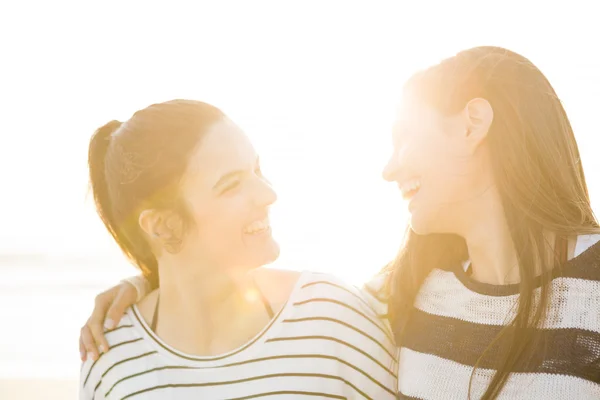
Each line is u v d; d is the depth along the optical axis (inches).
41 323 503.8
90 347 77.5
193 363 73.9
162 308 77.1
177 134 69.7
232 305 74.7
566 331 58.2
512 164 62.2
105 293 80.8
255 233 71.7
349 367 73.2
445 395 64.5
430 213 66.0
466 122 63.2
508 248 64.4
